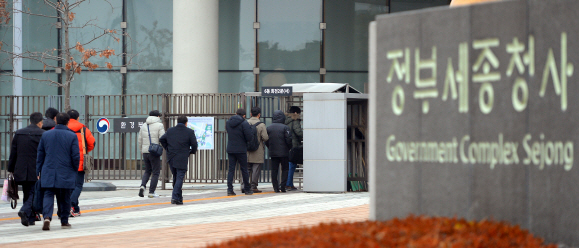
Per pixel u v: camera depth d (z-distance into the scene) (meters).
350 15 45.09
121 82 44.22
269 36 44.66
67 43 34.66
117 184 36.53
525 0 10.39
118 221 20.23
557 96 10.38
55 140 18.59
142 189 28.39
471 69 10.77
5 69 43.47
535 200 10.27
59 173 18.45
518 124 10.36
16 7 42.75
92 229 18.34
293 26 44.72
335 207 22.41
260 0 44.62
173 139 25.55
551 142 10.34
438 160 11.07
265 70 44.59
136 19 44.38
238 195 28.45
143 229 17.91
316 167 28.69
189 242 14.65
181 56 40.59
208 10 40.75
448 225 9.41
